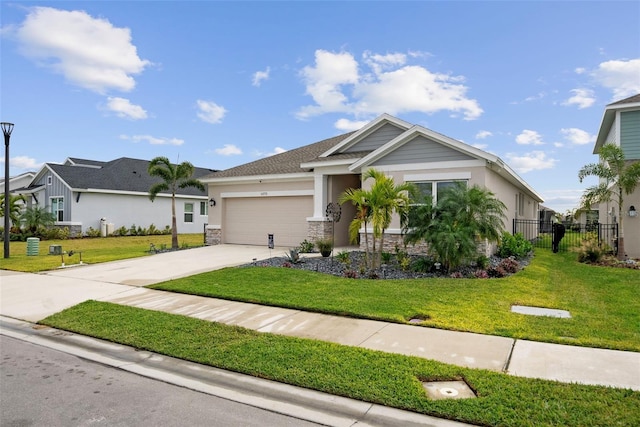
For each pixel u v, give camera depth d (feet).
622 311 21.95
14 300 27.91
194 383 14.49
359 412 12.09
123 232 87.56
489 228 33.78
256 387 14.01
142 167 102.22
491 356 15.84
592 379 13.58
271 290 27.99
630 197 45.91
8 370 15.94
